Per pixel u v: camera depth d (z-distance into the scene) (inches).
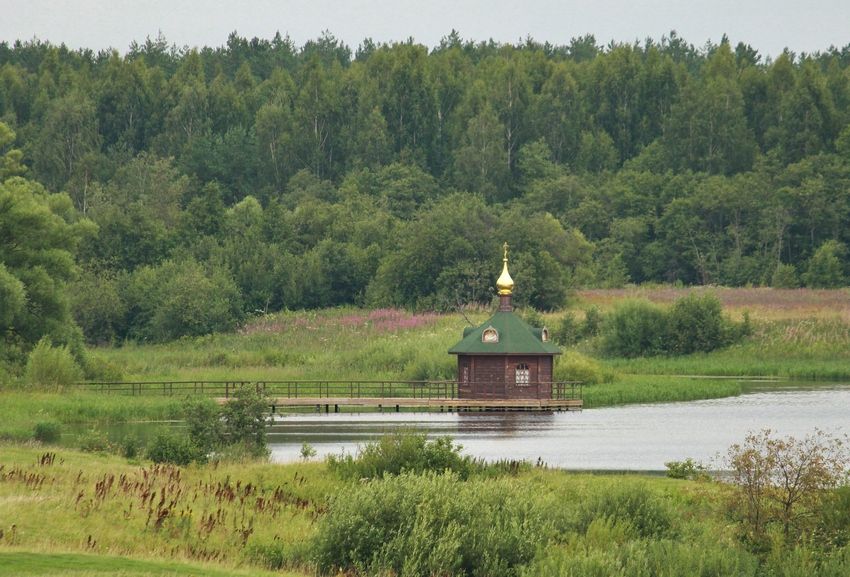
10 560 4916.3
